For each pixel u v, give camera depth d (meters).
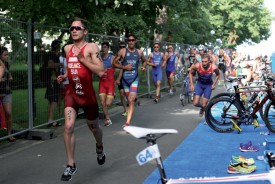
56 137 7.95
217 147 7.04
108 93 8.91
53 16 9.33
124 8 12.83
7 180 5.23
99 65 5.00
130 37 8.59
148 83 15.47
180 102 13.76
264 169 5.59
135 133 2.76
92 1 8.89
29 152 6.72
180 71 19.64
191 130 8.63
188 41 32.28
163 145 7.17
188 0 18.06
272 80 9.18
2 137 7.11
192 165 5.86
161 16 19.52
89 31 10.96
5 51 7.13
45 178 5.31
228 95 8.52
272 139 7.00
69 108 4.98
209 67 9.52
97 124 5.41
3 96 7.23
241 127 9.06
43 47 8.33
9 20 7.18
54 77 8.68
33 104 8.11
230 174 5.41
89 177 5.34
